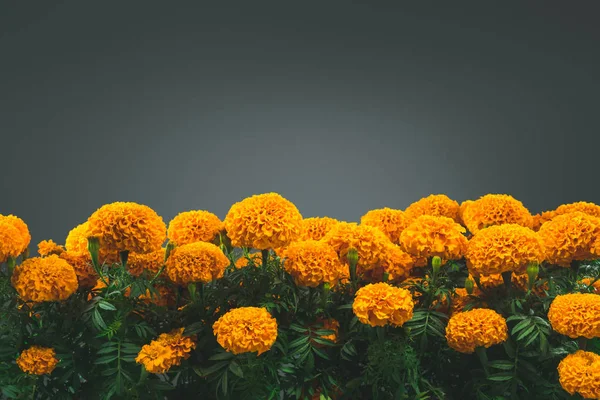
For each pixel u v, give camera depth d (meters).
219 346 1.14
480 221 1.31
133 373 1.13
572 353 1.10
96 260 1.10
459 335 1.10
